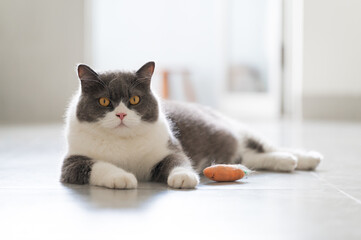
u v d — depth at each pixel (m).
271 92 3.10
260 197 0.76
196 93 3.42
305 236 0.60
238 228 0.63
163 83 3.12
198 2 3.38
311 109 2.76
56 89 2.82
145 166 0.90
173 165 0.88
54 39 2.81
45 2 2.78
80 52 2.83
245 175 0.93
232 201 0.74
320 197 0.77
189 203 0.73
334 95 2.73
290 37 3.01
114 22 3.35
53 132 1.93
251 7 3.13
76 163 0.86
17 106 2.82
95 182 0.84
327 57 2.72
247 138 1.11
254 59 3.16
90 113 0.87
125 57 3.38
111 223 0.64
